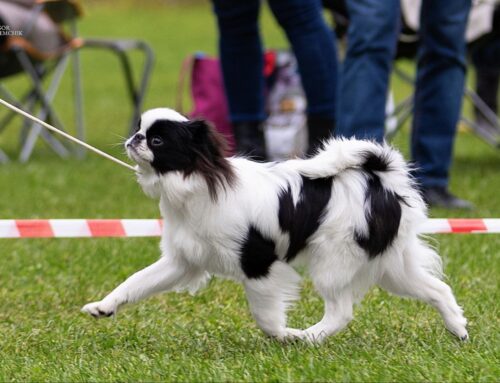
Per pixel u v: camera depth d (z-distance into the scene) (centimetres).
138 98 1873
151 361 725
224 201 711
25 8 1686
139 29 4572
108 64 3622
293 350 731
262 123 1402
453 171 1700
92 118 2489
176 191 704
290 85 1680
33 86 1831
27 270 1054
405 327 827
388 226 728
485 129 1980
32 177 1653
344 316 746
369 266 739
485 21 1509
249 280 731
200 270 749
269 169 736
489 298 912
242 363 706
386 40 1079
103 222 918
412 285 765
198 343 782
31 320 874
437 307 771
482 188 1523
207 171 705
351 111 1083
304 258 742
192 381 666
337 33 1619
